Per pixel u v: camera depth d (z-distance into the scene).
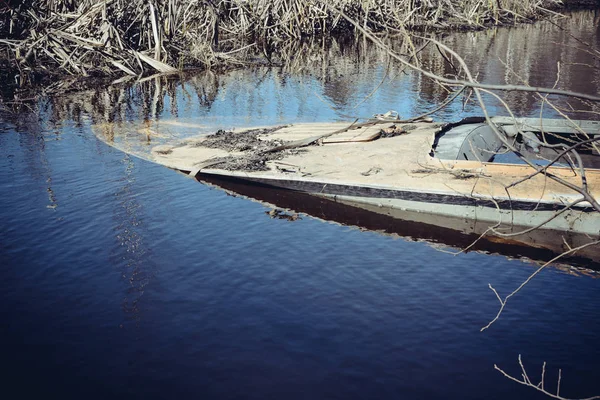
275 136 17.55
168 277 10.05
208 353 8.09
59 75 27.98
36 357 8.08
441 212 12.62
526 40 37.47
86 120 20.53
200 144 17.17
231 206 13.10
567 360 7.87
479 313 8.97
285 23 38.81
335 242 11.42
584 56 31.06
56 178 14.66
